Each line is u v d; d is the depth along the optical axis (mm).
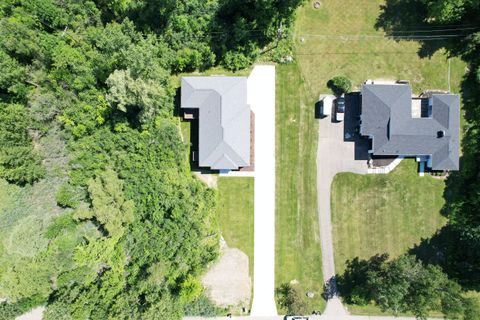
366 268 35812
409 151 34250
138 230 31500
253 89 35656
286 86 35688
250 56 34906
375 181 35750
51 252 28750
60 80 31531
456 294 31938
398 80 35625
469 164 35406
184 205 32469
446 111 33875
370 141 35469
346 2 35281
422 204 35750
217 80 33438
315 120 35719
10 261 28328
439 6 32188
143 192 32219
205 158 33750
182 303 32031
